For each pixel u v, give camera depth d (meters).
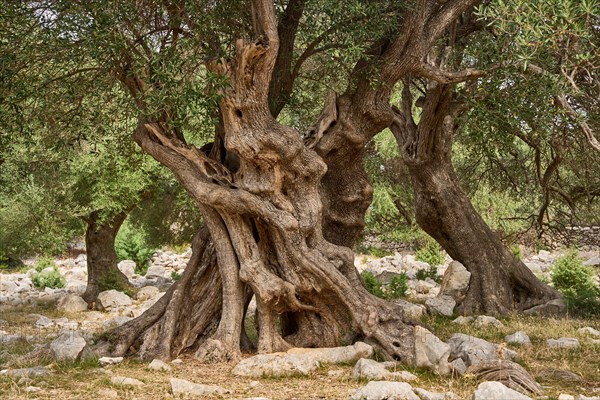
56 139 11.27
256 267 10.33
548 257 31.31
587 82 10.81
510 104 10.70
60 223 18.78
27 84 10.22
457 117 14.95
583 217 18.81
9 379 8.68
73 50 9.97
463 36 13.55
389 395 7.31
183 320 10.88
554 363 9.99
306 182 10.52
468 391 7.87
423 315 14.73
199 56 10.42
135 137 10.97
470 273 15.82
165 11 10.57
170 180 19.69
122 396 7.87
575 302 15.87
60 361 9.84
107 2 9.28
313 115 14.90
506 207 27.08
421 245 34.28
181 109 9.55
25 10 9.90
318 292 10.46
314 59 13.89
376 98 11.29
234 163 11.11
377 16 10.29
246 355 10.50
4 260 33.19
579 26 7.68
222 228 10.60
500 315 15.20
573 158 15.28
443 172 15.69
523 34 8.05
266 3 9.61
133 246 32.47
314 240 10.59
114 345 10.58
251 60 9.69
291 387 8.41
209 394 7.98
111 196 18.17
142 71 10.06
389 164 26.95
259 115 10.04
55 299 21.12
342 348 9.82
